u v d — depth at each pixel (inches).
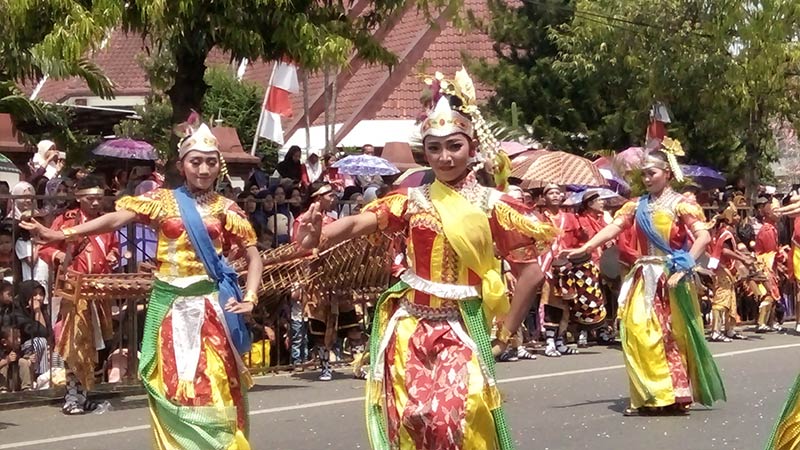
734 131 794.8
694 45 759.1
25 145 624.7
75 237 248.8
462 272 203.6
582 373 441.1
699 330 351.9
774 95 759.7
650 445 306.8
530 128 856.3
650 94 778.2
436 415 196.5
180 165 260.7
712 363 353.4
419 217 203.3
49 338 376.8
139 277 356.5
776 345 538.0
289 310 440.1
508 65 872.9
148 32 435.2
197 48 431.2
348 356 460.8
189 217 253.3
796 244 594.9
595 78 813.9
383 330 208.8
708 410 359.3
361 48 462.6
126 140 601.3
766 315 605.3
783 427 239.8
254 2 418.6
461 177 206.5
